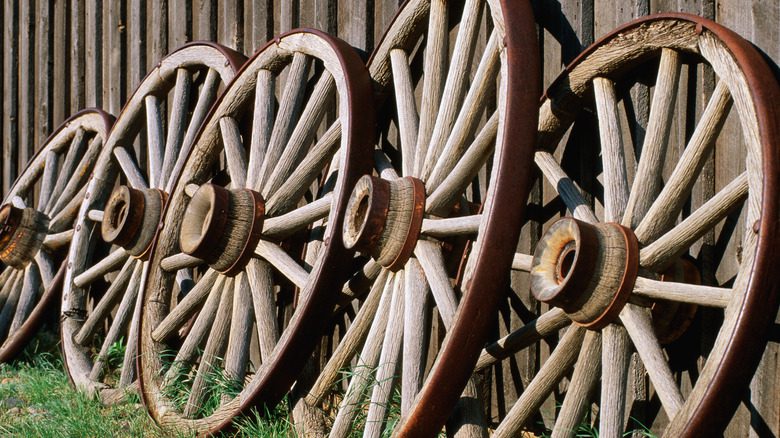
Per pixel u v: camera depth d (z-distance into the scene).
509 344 2.78
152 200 4.07
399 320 2.82
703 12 2.53
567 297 2.35
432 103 3.12
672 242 2.31
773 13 2.34
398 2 3.59
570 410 2.44
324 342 3.75
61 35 5.59
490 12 3.05
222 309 3.45
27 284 4.95
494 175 2.50
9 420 3.44
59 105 5.60
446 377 2.47
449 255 2.95
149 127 4.49
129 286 4.12
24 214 4.93
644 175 2.47
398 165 3.59
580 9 2.94
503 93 2.60
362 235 2.82
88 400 3.73
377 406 2.73
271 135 3.62
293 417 3.13
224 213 3.36
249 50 4.31
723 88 2.31
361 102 3.25
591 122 2.91
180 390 3.50
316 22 3.93
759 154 2.07
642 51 2.57
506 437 2.59
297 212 3.31
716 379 1.99
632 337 2.31
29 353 4.86
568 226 2.39
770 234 1.99
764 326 2.00
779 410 2.29
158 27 4.83
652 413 2.63
